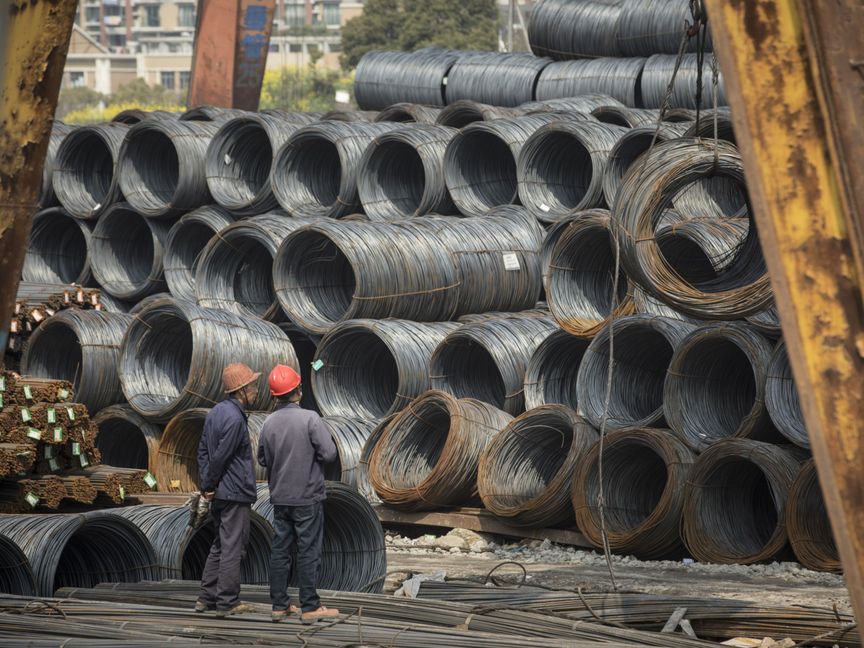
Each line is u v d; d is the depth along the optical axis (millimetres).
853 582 11805
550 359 46500
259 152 60531
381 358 52188
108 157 64688
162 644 24312
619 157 50750
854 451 11859
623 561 39031
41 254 64688
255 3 82500
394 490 44281
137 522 34062
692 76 64688
